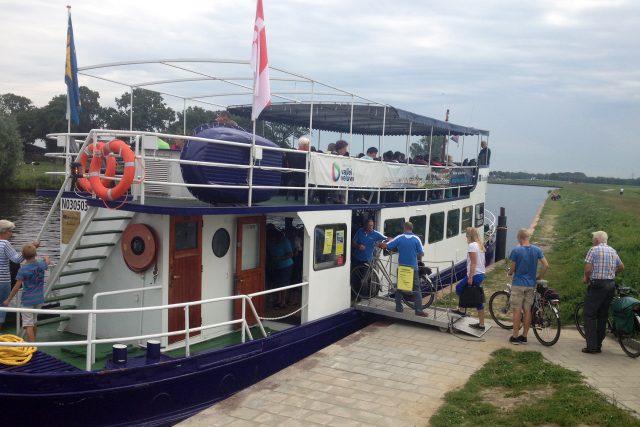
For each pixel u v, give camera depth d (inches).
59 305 328.5
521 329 400.2
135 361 252.4
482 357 333.4
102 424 241.1
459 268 647.8
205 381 273.1
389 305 422.6
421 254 406.6
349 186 403.9
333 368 311.9
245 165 311.0
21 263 313.9
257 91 302.2
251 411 253.3
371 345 356.2
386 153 573.0
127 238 295.9
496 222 935.0
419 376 299.9
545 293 364.2
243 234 343.0
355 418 246.2
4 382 226.4
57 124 3038.9
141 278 296.4
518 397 264.5
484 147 754.8
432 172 551.5
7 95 4015.8
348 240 401.4
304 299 361.1
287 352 331.6
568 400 251.3
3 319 302.2
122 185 265.6
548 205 2265.0
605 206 1644.9
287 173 409.7
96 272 310.5
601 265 330.3
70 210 336.8
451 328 386.0
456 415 244.8
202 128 335.9
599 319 335.3
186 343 267.0
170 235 290.5
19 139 1964.8
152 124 870.4
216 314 326.6
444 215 593.3
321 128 653.9
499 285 612.4
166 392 257.0
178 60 324.5
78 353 278.2
